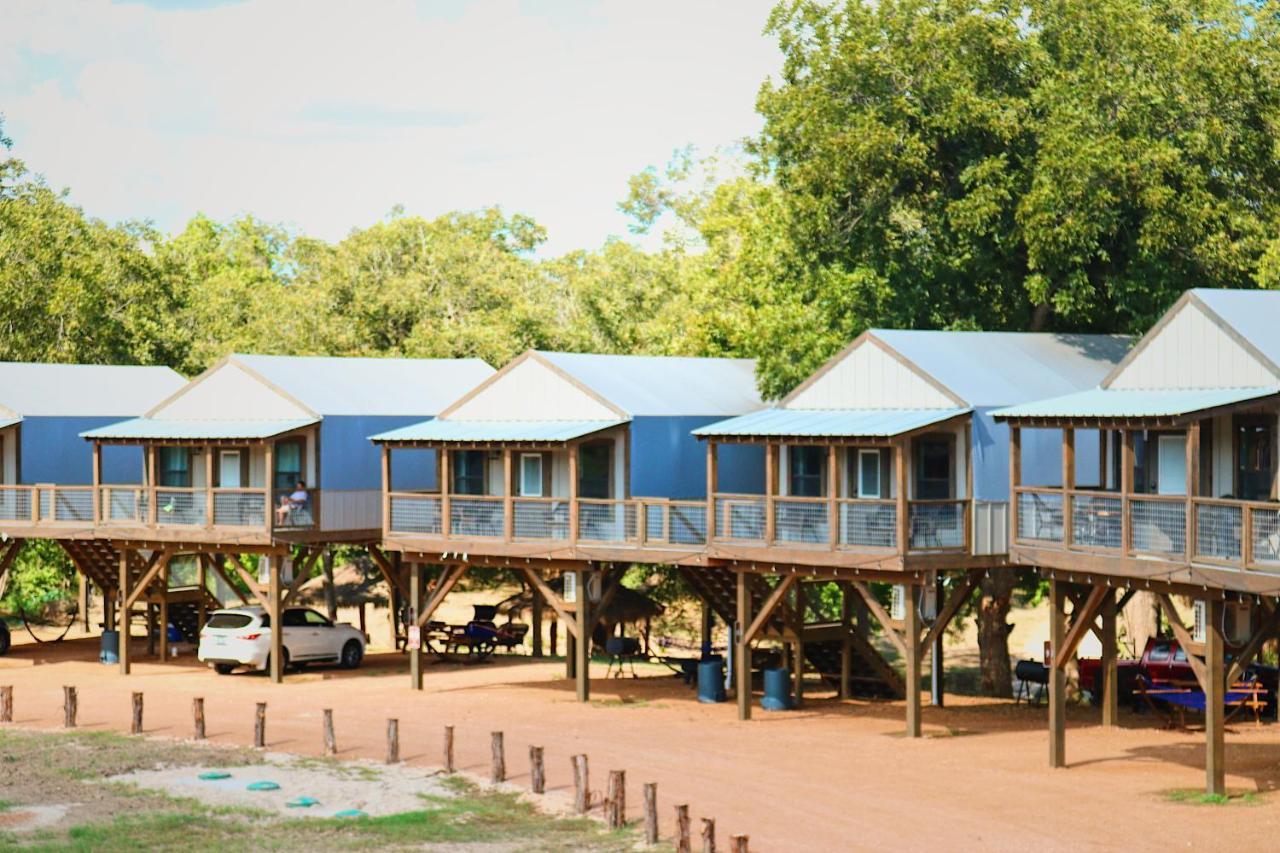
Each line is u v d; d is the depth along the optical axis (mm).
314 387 44125
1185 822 23734
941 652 38375
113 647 46094
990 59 42562
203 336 77625
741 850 21141
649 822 23688
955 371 33812
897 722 34625
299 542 41844
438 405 45500
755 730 33312
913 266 43906
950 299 44469
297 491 41781
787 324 43125
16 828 25094
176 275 71812
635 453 37219
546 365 39250
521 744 31625
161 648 46781
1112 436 32688
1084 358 37156
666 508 35656
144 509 43875
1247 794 25703
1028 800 25594
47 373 50844
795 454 36719
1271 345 27500
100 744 32000
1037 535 29562
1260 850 21875
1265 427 27578
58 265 64250
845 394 35250
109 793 27594
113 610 50250
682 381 41281
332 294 69500
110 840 24250
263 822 25438
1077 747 30938
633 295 73750
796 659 37531
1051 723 28781
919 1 43312
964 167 43000
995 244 42594
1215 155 40750
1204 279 40500
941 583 38312
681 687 40594
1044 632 55188
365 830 24828
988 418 32656
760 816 24844
